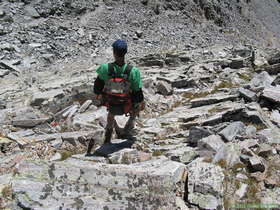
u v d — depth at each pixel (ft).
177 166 18.92
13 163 23.75
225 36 146.30
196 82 49.32
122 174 17.99
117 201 16.99
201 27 146.82
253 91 36.65
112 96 22.54
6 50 80.02
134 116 26.43
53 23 104.73
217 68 58.90
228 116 29.53
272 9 234.17
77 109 35.70
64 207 16.66
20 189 17.19
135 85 22.53
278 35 212.64
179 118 33.37
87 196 17.16
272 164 21.12
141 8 134.82
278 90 34.68
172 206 16.75
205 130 25.54
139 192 17.26
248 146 23.25
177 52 88.43
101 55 91.71
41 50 84.84
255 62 59.67
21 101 44.80
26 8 106.93
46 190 17.25
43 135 28.96
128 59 80.02
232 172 20.33
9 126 32.30
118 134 27.61
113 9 126.11
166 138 28.50
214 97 37.45
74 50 91.04
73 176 17.94
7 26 93.86
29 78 67.67
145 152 24.98
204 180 18.20
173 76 54.85
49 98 41.39
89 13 118.52
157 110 39.65
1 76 68.80
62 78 65.62
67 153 25.12
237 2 207.62
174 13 145.48
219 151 21.83
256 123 28.07
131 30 115.75
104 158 22.99
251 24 197.88
